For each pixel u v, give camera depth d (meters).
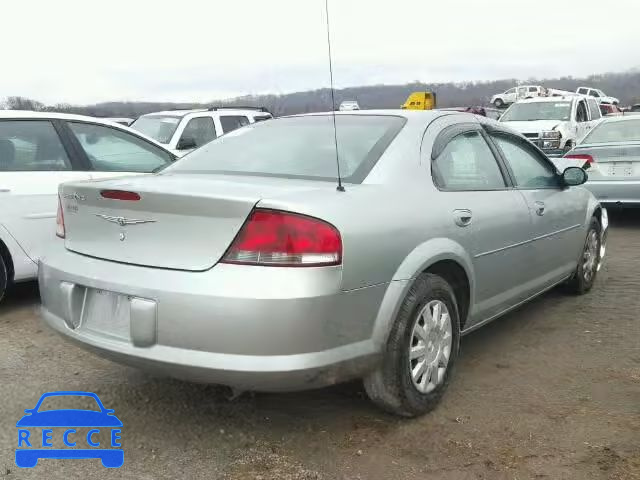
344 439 3.15
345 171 3.38
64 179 5.45
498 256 3.97
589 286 5.73
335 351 2.84
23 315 5.11
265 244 2.73
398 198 3.25
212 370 2.74
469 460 2.95
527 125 13.96
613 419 3.34
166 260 2.90
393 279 3.08
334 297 2.79
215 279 2.74
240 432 3.23
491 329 4.82
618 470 2.86
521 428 3.25
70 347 4.39
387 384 3.17
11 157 5.27
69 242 3.34
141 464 2.95
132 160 6.07
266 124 4.20
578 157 8.87
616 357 4.22
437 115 3.95
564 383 3.81
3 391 3.69
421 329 3.29
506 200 4.12
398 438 3.16
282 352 2.71
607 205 8.76
